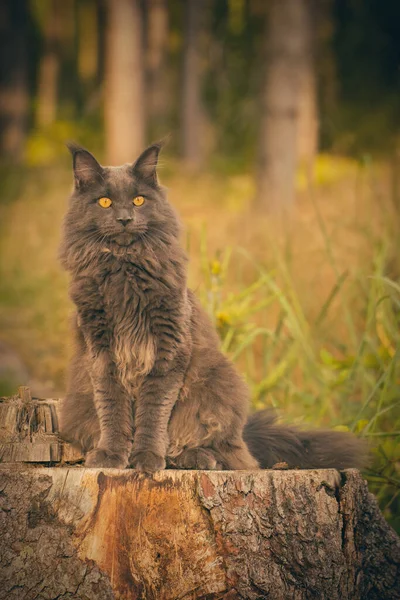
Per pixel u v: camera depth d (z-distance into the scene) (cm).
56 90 3131
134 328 518
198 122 2434
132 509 445
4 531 444
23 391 550
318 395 746
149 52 2739
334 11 2731
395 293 775
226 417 527
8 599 436
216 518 440
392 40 2742
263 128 1512
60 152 2597
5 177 2295
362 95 2661
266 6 1570
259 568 440
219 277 755
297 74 1493
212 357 545
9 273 1586
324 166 1972
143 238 521
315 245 1175
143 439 502
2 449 514
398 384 709
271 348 786
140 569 439
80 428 529
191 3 2423
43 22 3003
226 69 2792
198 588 436
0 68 2742
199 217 1667
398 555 472
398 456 607
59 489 448
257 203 1514
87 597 436
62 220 552
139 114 2019
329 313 963
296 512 448
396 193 973
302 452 564
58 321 1224
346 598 452
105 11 2156
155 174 550
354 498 468
